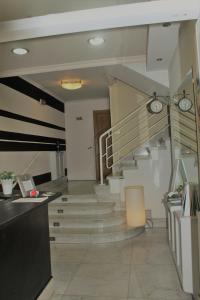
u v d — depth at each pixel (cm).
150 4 206
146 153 538
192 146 288
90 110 784
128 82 525
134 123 555
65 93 684
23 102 516
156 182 477
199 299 228
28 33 239
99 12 213
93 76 528
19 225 216
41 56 392
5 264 194
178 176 389
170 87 420
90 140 785
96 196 492
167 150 472
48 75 513
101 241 408
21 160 497
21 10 259
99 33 323
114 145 563
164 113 509
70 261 347
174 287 273
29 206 226
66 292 271
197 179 260
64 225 444
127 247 389
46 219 275
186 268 253
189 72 268
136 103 557
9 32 235
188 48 272
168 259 341
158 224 476
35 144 566
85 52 385
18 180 277
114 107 569
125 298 255
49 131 658
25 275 223
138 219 428
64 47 362
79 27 229
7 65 426
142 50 387
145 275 300
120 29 314
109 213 463
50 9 258
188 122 308
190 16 213
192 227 250
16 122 484
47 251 272
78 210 466
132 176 483
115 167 545
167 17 213
